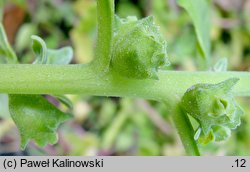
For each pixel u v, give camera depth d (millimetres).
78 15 270
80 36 260
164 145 261
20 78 102
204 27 127
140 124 265
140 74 96
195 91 97
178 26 272
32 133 112
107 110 263
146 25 96
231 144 229
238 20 289
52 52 126
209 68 126
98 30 96
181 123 101
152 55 94
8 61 124
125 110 264
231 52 286
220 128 101
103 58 98
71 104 118
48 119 112
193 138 101
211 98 96
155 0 274
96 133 261
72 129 257
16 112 110
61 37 270
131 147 262
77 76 101
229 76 107
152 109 265
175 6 275
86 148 245
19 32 257
